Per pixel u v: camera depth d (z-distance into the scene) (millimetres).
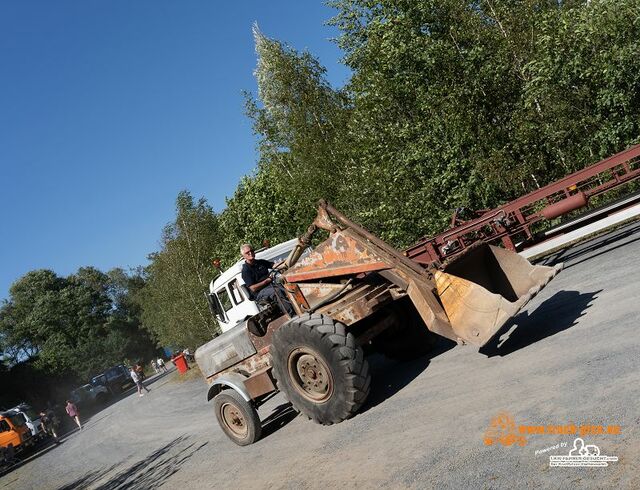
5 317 80062
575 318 6180
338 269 6797
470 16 14141
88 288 86750
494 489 3492
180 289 29938
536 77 12672
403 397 6250
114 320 82500
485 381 5469
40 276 83875
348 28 17234
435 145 13969
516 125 13367
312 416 6516
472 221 11109
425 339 7688
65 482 13258
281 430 7617
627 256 8242
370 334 7074
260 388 7453
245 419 7539
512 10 14336
